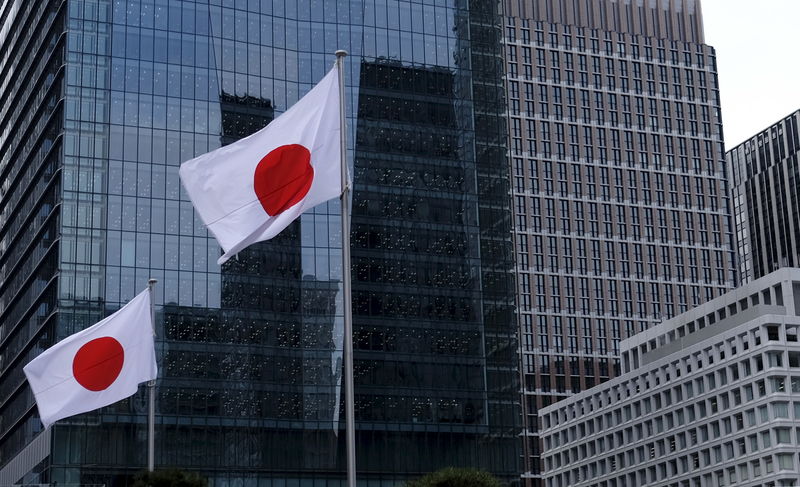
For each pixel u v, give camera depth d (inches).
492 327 6235.2
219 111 6043.3
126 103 5910.4
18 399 6314.0
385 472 5836.6
